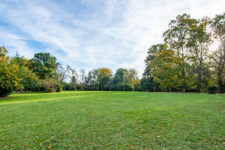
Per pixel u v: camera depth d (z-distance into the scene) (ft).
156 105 19.35
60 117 13.28
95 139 7.80
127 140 7.55
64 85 114.73
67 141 7.64
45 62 94.48
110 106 19.47
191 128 9.19
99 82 128.57
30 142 7.60
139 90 102.78
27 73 50.57
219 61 52.80
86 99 30.60
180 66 58.65
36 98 38.78
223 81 54.24
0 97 44.04
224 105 18.22
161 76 64.39
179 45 55.93
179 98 28.81
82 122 11.37
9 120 12.41
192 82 56.85
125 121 11.36
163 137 7.82
